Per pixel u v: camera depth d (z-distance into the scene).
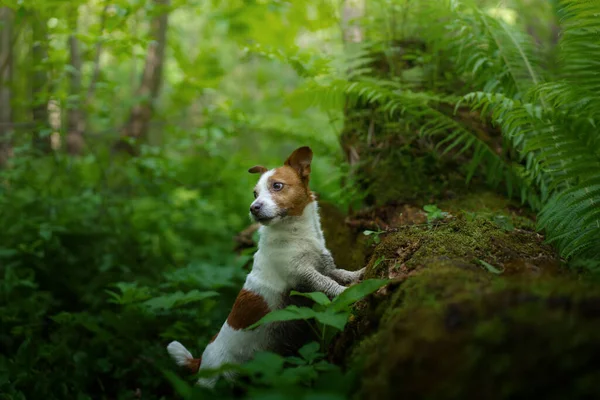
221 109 6.42
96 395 4.00
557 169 3.06
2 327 4.66
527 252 2.95
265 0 5.93
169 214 6.80
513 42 4.32
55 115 8.03
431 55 4.73
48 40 5.70
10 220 5.79
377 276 3.02
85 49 6.79
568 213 2.99
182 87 6.48
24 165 6.23
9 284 4.84
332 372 2.09
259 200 3.19
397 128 4.58
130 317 4.23
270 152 9.54
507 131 3.51
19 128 6.86
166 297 4.09
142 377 4.04
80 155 8.08
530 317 1.64
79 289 5.37
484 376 1.59
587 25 3.08
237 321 3.22
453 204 4.16
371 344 2.25
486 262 2.75
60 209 6.21
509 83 4.20
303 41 9.68
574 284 1.86
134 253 6.03
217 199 7.70
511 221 3.53
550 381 1.50
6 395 3.59
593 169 2.86
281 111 8.23
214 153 6.80
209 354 3.29
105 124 6.39
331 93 4.55
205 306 4.49
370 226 4.29
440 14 4.52
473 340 1.67
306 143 6.02
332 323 2.28
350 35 5.55
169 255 6.34
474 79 4.50
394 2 4.97
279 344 3.16
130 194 7.19
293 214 3.26
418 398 1.69
